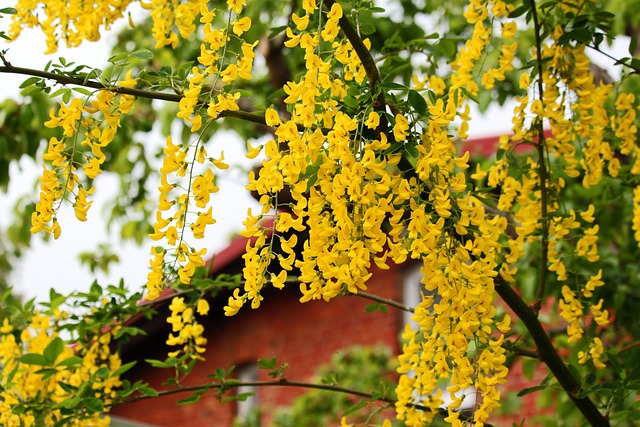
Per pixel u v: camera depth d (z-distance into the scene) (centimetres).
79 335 294
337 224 175
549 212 256
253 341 836
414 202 184
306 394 682
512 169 266
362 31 229
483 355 195
